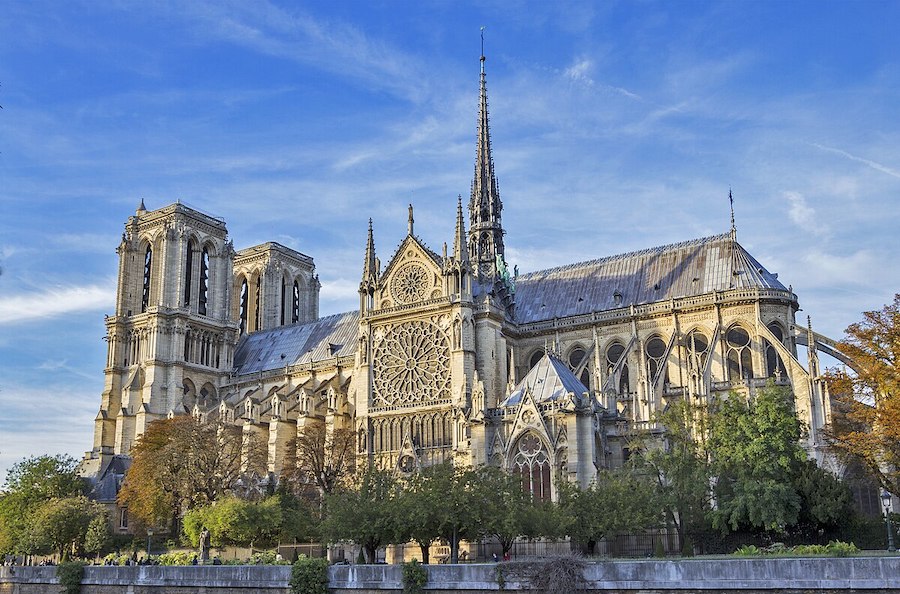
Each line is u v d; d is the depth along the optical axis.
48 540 119.19
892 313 82.38
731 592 52.09
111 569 79.44
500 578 58.66
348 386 147.62
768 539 80.44
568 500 76.06
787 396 93.31
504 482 75.38
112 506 136.38
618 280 138.88
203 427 132.25
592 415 86.94
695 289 129.50
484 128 160.12
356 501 77.62
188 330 168.75
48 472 139.12
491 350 125.50
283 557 94.94
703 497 82.69
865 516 84.31
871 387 82.25
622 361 126.00
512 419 88.94
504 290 140.88
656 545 81.62
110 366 168.62
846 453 87.06
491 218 154.62
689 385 113.12
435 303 125.69
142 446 134.38
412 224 133.12
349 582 64.62
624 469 82.81
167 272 169.75
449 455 119.56
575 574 56.31
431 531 72.62
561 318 135.75
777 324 122.38
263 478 132.75
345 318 169.88
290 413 145.75
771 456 82.31
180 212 173.12
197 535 106.31
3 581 87.12
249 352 178.88
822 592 49.84
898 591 48.00
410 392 126.25
